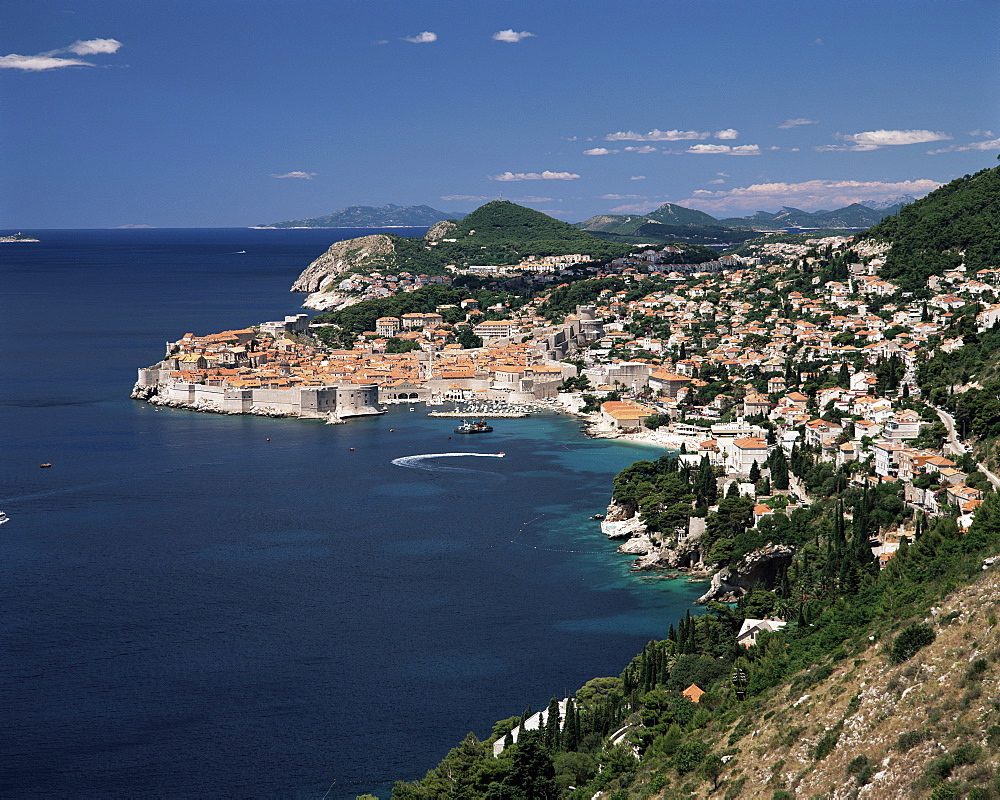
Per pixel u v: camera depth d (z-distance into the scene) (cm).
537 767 18088
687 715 19350
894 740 15038
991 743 13888
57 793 19675
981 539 19812
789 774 15625
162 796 19550
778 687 18525
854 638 18750
